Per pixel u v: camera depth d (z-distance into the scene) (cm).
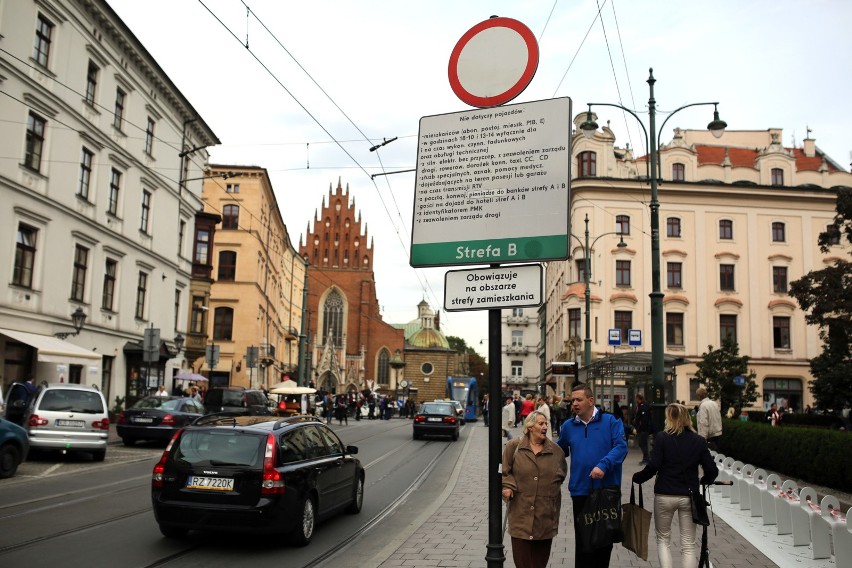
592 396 691
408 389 7738
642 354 2384
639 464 1966
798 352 5019
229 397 2675
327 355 8394
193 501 896
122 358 3167
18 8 2358
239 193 5422
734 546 925
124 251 3172
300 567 812
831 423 3153
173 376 3747
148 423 2173
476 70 655
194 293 4203
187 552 873
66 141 2666
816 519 848
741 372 3384
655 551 892
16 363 2409
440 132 659
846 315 2941
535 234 617
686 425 729
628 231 5006
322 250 8950
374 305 8888
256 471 898
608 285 4928
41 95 2492
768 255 5081
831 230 2970
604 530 623
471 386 6200
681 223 5056
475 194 639
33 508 1118
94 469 1642
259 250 5469
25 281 2477
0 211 2305
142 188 3353
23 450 1490
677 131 5228
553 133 626
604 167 5088
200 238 4272
